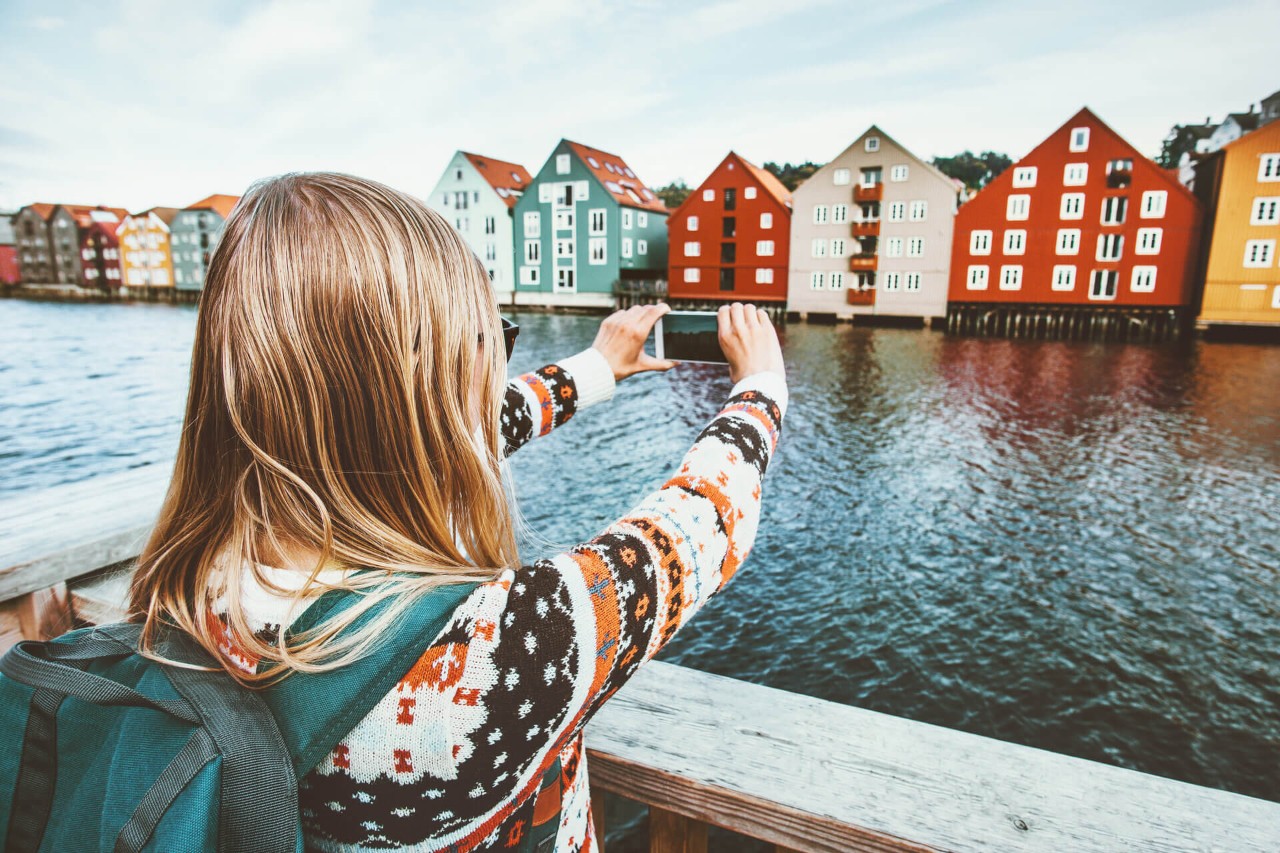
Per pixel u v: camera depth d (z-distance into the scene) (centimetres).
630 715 100
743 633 960
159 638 47
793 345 3603
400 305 47
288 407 46
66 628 141
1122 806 84
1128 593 1062
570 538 1295
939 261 4081
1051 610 1013
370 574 45
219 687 43
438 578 45
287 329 45
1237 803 84
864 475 1638
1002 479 1605
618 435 2030
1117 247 3750
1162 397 2439
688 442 1933
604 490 1538
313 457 46
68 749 43
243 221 49
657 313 85
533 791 47
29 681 43
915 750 93
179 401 2461
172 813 38
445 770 42
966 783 88
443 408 49
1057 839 80
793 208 4350
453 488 51
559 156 5059
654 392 2678
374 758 42
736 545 54
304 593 43
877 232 4169
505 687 41
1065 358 3247
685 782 89
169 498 51
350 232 47
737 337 77
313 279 46
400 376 47
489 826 45
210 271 50
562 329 4347
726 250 4744
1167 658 901
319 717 41
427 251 49
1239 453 1788
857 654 912
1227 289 3603
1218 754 743
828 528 1313
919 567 1148
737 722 98
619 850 576
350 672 41
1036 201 3847
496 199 5322
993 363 3122
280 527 46
